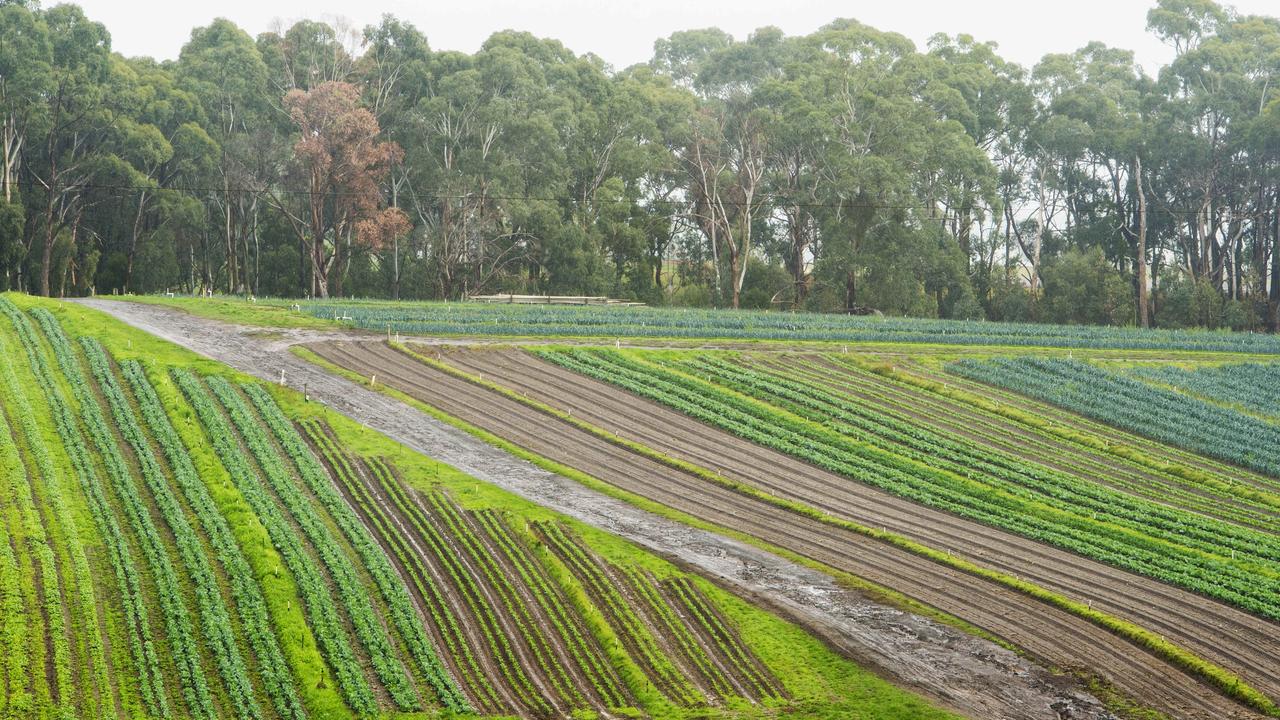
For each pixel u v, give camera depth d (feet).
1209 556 190.49
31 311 276.21
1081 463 238.48
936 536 197.36
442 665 151.33
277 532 179.63
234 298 340.39
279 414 228.22
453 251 409.69
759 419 252.83
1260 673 154.81
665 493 211.00
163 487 189.57
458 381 263.70
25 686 137.80
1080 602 173.99
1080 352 321.73
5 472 184.96
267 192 409.28
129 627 152.66
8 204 346.13
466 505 196.95
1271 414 277.03
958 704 147.23
